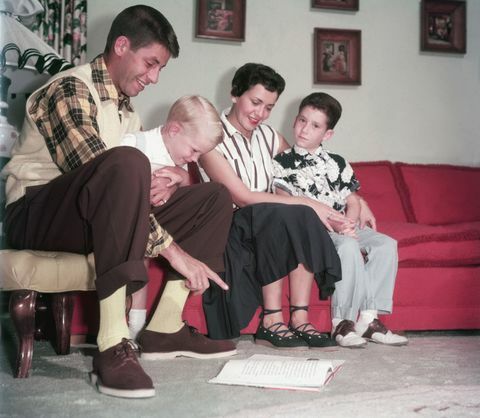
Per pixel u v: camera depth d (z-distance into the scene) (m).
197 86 3.31
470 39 3.68
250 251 2.07
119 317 1.42
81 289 1.60
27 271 1.50
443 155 3.63
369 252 2.28
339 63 3.46
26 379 1.50
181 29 3.30
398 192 3.22
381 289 2.26
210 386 1.47
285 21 3.42
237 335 2.03
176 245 1.62
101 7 3.26
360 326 2.21
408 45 3.59
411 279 2.44
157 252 1.58
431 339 2.36
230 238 2.06
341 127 3.49
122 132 1.90
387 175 3.25
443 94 3.64
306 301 2.12
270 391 1.43
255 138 2.48
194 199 1.83
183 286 1.85
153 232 1.56
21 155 1.72
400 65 3.58
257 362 1.62
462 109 3.66
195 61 3.31
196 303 2.18
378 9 3.55
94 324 2.08
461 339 2.36
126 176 1.37
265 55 3.39
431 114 3.62
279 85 2.35
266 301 2.10
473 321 2.48
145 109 3.26
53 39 3.20
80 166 1.47
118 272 1.35
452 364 1.80
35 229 1.60
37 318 2.03
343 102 3.49
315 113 2.45
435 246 2.46
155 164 1.82
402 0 3.58
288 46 3.42
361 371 1.68
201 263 1.65
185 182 1.86
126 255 1.37
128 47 1.72
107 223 1.37
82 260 1.58
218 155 2.24
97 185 1.38
